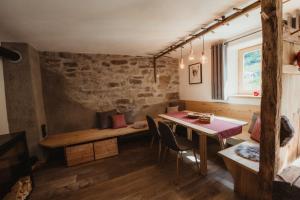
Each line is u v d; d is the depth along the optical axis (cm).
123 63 394
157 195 191
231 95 323
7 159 165
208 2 170
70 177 242
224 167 245
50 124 330
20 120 267
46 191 211
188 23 221
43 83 324
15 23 195
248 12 191
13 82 261
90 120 364
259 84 296
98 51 353
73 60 346
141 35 264
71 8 169
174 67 464
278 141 142
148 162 278
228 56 321
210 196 185
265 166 147
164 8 178
